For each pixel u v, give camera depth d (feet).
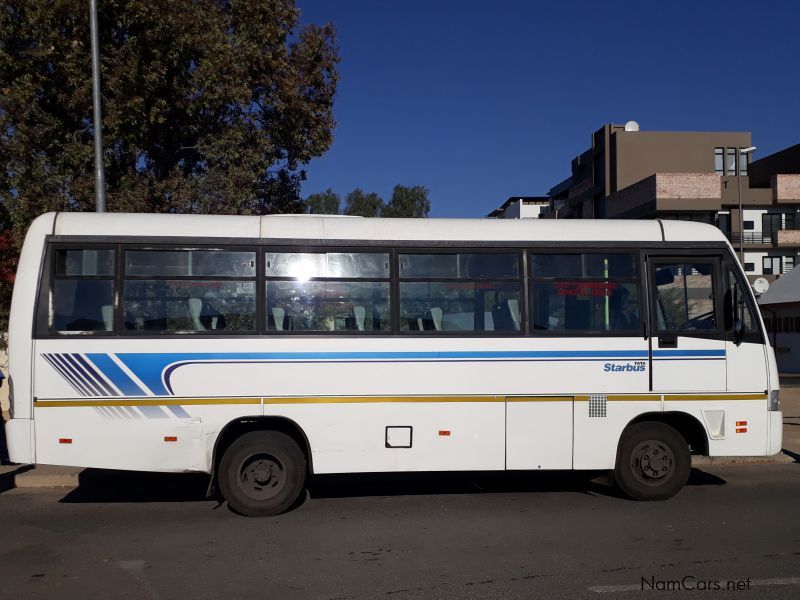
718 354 26.37
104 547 21.12
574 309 26.16
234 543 21.48
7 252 47.57
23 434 23.40
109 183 51.55
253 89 54.24
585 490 28.53
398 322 25.23
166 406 24.03
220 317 24.54
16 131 46.55
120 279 24.14
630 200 166.40
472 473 31.58
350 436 24.80
